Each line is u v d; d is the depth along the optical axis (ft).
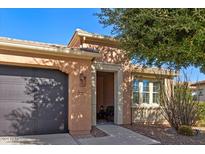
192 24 24.68
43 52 37.42
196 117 47.73
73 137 36.76
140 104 55.57
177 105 47.01
